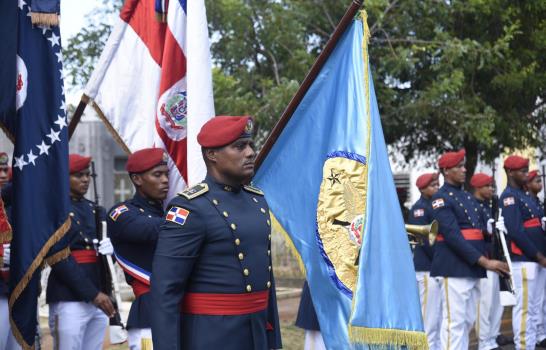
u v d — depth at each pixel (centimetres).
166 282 354
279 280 1439
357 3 494
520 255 865
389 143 1402
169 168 546
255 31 1305
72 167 575
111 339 565
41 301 988
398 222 471
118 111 560
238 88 1291
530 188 984
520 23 1291
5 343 488
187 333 367
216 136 367
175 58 546
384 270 462
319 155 511
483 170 1852
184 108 549
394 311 456
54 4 467
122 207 515
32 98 464
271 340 401
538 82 1299
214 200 367
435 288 858
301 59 1288
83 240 570
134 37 561
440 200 773
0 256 482
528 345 863
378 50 1289
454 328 757
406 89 1325
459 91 1274
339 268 498
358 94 502
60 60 477
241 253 366
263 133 1298
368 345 479
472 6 1241
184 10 548
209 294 364
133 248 514
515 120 1341
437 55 1280
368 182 476
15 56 462
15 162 459
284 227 512
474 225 777
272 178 519
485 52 1209
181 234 358
